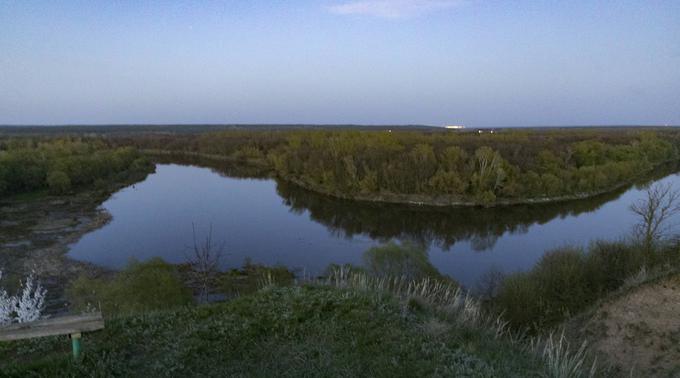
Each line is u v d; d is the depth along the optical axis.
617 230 30.06
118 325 6.84
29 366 5.41
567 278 14.80
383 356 6.05
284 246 26.80
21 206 37.12
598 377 8.30
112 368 5.57
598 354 10.76
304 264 23.36
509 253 25.66
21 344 6.20
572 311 13.72
